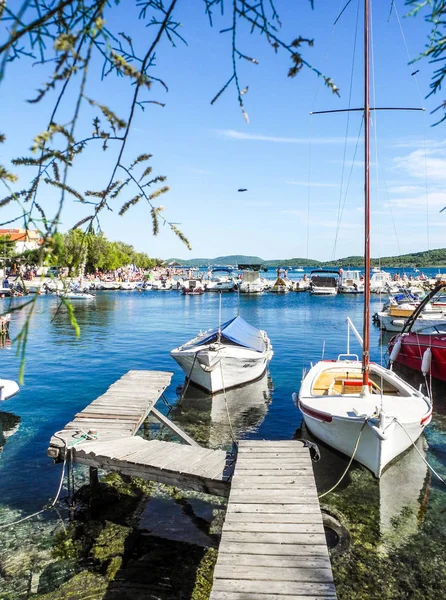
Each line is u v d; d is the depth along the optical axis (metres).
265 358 17.98
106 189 1.39
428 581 6.71
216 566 5.39
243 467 8.06
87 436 9.40
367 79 10.23
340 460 10.59
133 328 32.34
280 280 65.75
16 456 10.88
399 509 8.66
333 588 5.01
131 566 6.98
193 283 64.75
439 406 15.23
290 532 6.09
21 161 1.14
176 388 17.34
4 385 14.09
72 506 8.45
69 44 0.95
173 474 8.01
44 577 6.73
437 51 1.22
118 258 76.25
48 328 31.39
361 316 40.12
